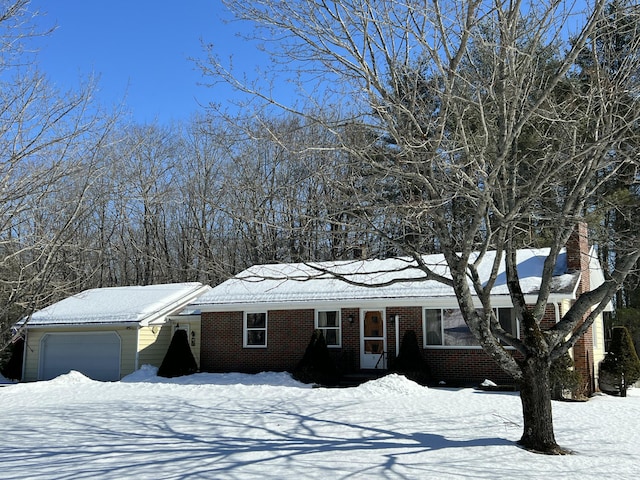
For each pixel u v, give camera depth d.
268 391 18.08
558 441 11.00
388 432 11.62
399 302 21.55
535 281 19.97
